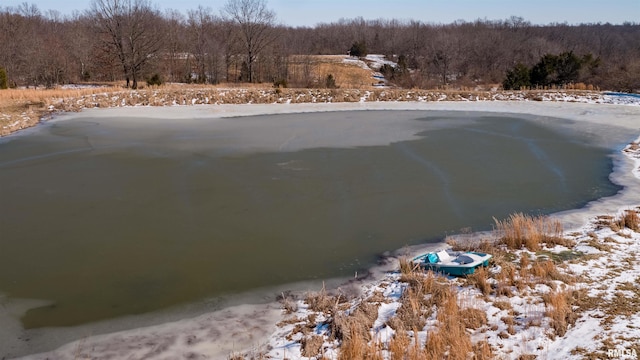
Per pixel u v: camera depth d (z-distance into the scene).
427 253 11.21
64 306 9.42
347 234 12.71
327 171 18.28
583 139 24.17
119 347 8.07
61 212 14.26
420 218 13.78
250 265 11.03
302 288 10.00
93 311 9.25
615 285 9.05
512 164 19.53
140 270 10.81
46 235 12.66
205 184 16.78
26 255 11.53
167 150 21.39
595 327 7.54
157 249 11.84
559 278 9.35
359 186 16.59
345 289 9.87
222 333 8.39
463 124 28.34
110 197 15.52
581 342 7.16
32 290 10.00
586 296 8.65
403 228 13.07
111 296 9.77
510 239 11.30
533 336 7.52
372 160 19.89
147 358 7.73
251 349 7.86
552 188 16.44
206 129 26.33
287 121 29.17
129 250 11.79
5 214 14.10
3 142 23.05
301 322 8.62
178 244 12.12
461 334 7.62
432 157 20.50
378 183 16.94
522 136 24.89
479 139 24.06
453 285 9.48
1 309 9.31
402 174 18.00
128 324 8.80
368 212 14.26
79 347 8.10
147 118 29.53
